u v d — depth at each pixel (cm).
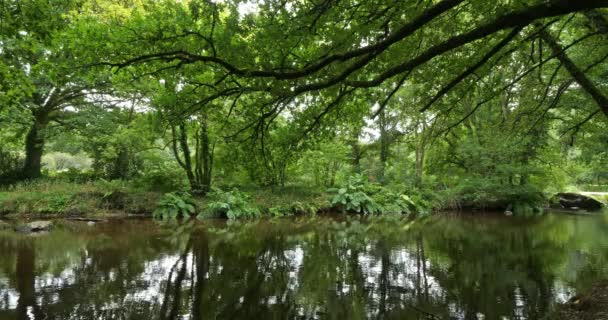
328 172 2228
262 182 1891
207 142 1731
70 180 1831
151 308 481
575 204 2283
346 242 983
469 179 2006
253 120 588
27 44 580
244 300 519
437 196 2014
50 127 1816
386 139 2272
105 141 1786
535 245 956
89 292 539
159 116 552
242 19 438
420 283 609
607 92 802
